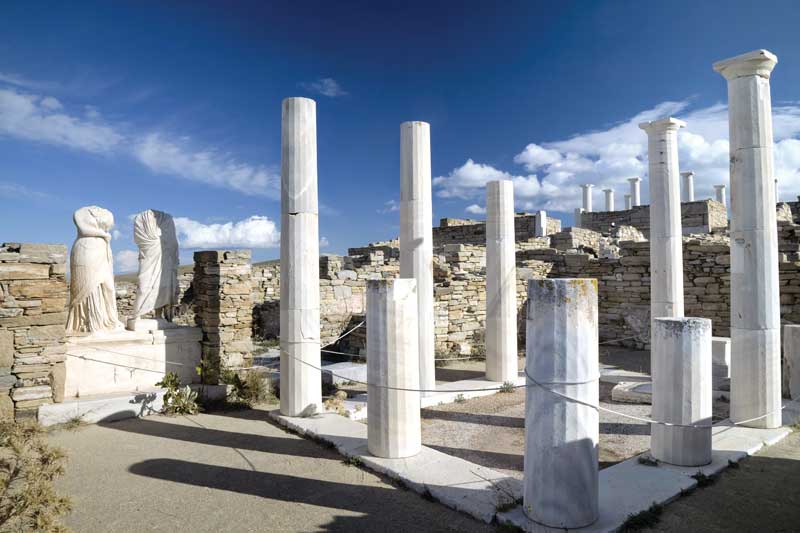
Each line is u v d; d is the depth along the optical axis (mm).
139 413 8672
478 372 12727
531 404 4773
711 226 28094
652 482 5637
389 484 5809
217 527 4832
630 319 16859
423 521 4922
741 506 5195
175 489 5691
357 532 4715
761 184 7457
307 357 8406
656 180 9445
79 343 8734
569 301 4625
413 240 10156
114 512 5141
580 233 24625
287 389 8367
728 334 14977
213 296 10094
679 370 6156
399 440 6348
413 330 6504
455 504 5137
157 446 7156
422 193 10195
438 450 7371
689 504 5250
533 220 29719
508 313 11484
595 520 4711
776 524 4816
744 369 7598
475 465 6129
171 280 10055
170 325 10016
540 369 4699
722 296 15102
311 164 8633
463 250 20250
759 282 7480
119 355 9125
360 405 9336
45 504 3967
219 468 6316
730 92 7715
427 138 10305
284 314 8492
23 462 4328
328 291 17359
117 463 6484
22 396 7781
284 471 6223
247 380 9867
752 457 6551
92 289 9055
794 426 7676
